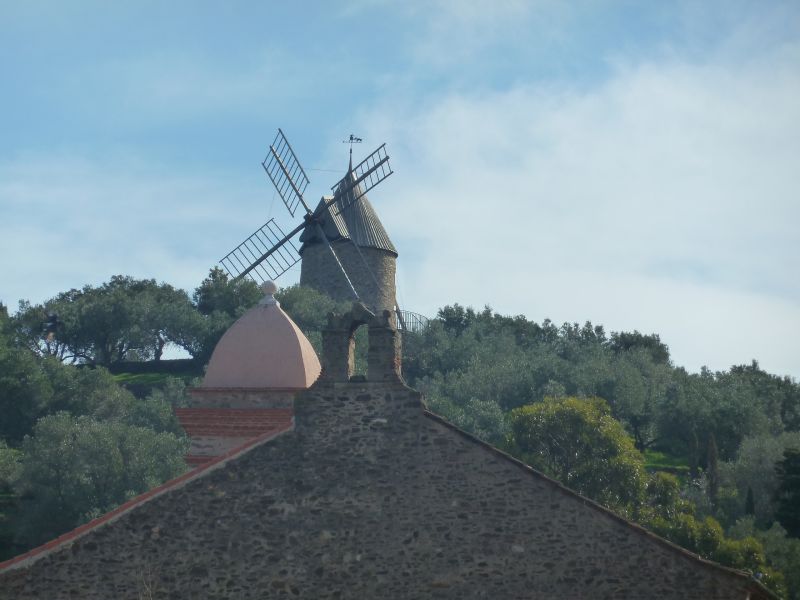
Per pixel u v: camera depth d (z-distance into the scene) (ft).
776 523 460.55
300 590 193.36
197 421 254.27
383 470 199.21
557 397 623.36
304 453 200.54
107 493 469.57
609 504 473.67
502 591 191.72
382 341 206.08
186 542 195.00
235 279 624.18
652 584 189.98
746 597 188.55
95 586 192.03
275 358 269.64
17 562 191.72
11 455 509.35
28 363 651.25
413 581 193.26
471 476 197.67
